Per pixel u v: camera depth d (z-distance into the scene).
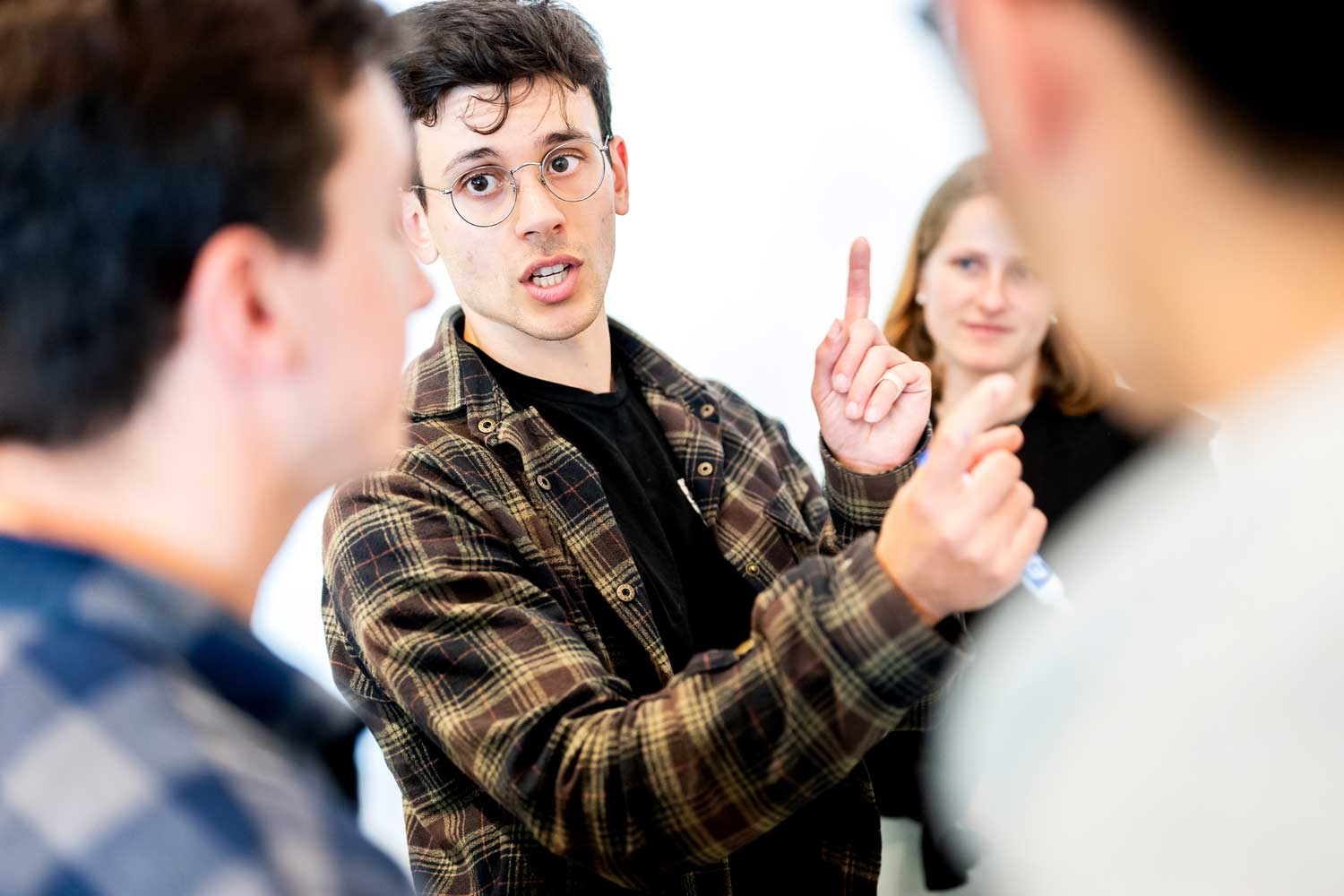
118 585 0.56
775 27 2.90
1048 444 1.75
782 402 2.98
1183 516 0.38
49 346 0.56
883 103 2.87
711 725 0.90
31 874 0.50
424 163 1.29
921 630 0.80
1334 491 0.35
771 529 1.40
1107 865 0.35
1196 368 0.40
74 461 0.59
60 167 0.55
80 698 0.52
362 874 0.53
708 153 2.95
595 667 1.10
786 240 2.95
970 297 1.90
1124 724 0.36
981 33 0.40
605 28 2.91
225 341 0.59
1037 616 0.42
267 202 0.58
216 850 0.49
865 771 1.29
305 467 0.65
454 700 1.08
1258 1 0.35
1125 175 0.38
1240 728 0.34
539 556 1.21
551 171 1.26
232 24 0.59
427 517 1.18
